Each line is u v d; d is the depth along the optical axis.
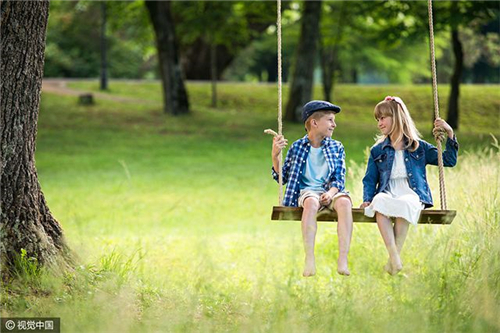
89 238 13.50
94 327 6.85
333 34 39.06
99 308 7.43
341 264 7.78
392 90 44.84
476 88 44.59
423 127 37.09
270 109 42.06
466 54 57.50
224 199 21.86
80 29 58.25
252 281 10.41
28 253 8.62
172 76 38.72
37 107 8.91
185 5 39.47
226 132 34.84
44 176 25.25
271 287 9.47
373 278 8.64
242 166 27.48
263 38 57.00
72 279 8.58
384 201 8.05
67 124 35.91
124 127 35.66
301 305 7.51
